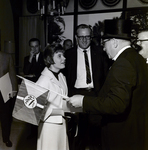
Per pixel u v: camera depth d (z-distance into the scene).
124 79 1.22
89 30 2.75
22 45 5.38
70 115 1.98
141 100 1.37
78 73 2.75
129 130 1.35
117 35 1.39
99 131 2.61
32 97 1.37
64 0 4.00
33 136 3.15
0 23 4.75
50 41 5.23
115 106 1.19
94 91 2.66
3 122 2.79
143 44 3.46
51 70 1.67
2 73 2.63
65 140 1.70
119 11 4.59
